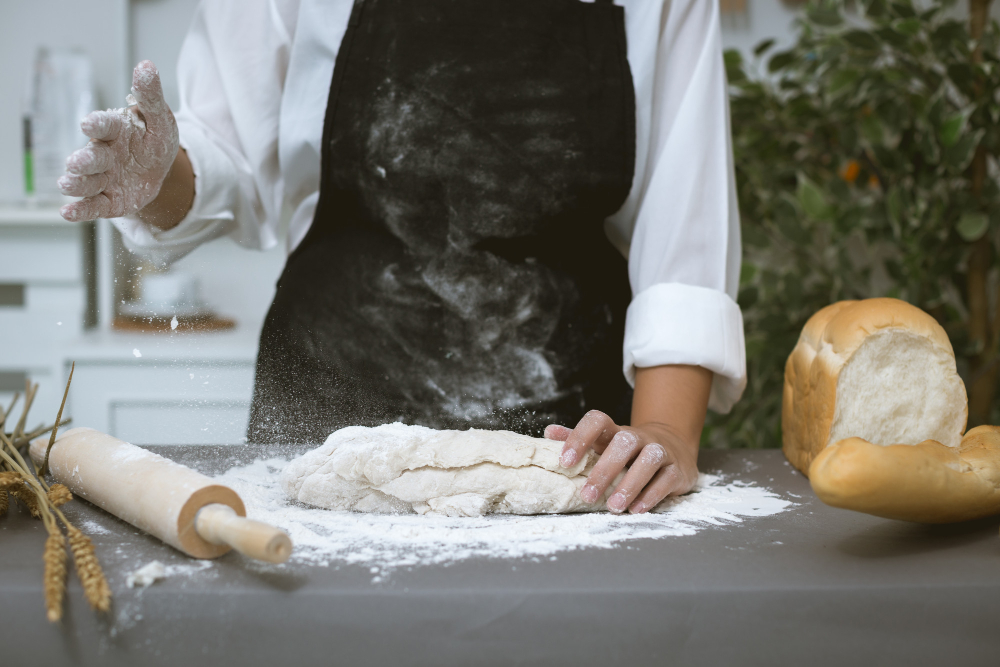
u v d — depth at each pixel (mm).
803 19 1530
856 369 789
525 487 687
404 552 562
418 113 914
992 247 1524
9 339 2000
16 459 696
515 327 927
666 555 562
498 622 474
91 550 479
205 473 794
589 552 567
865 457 530
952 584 496
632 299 979
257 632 466
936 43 1353
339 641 468
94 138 690
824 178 1630
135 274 2002
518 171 914
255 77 1016
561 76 924
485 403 916
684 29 943
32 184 1988
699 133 900
